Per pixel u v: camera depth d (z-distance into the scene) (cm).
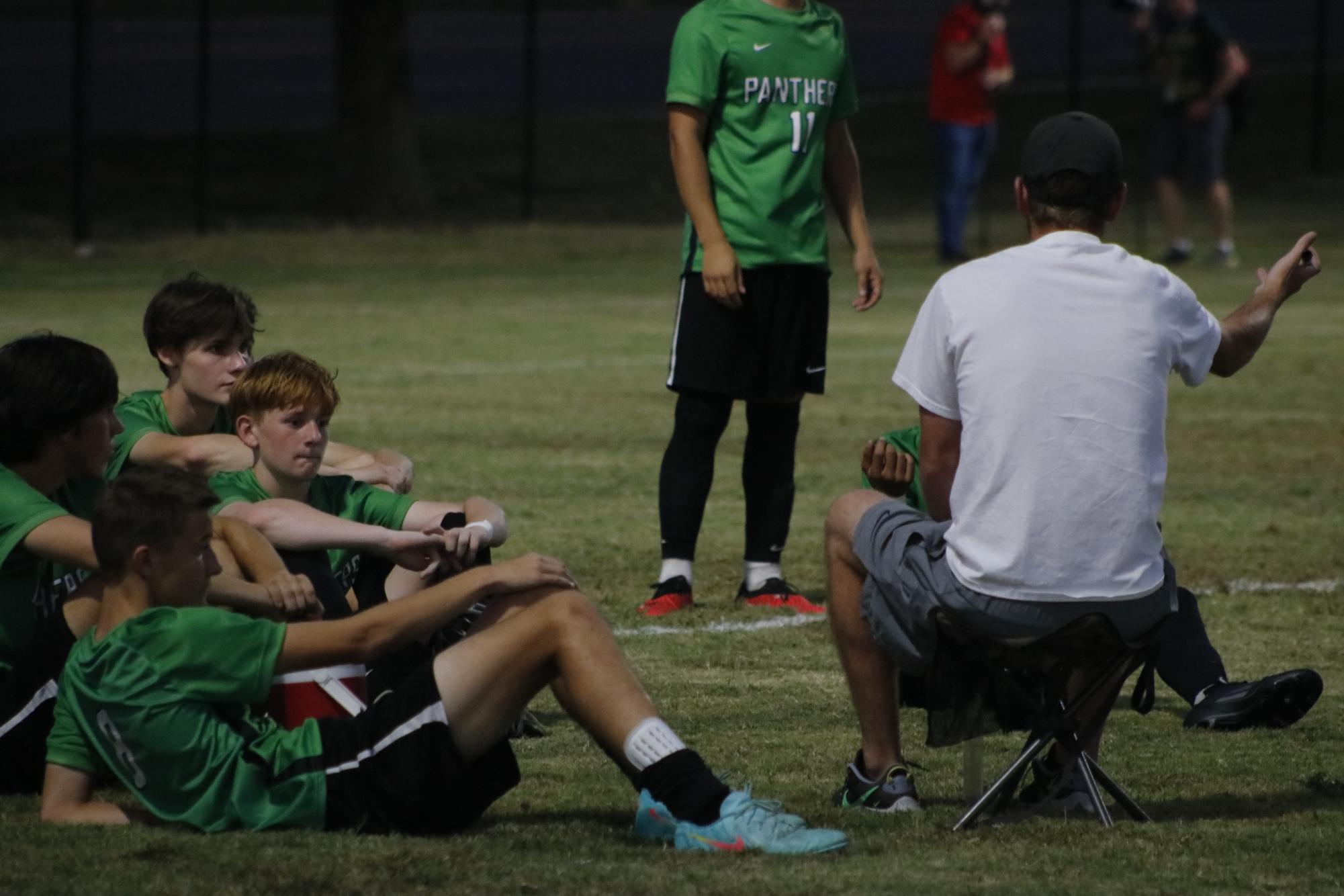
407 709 1338
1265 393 4459
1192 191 9550
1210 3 14562
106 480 1761
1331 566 2664
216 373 1789
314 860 1278
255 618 1417
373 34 8669
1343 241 7856
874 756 1519
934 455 1444
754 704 1905
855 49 13575
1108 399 1383
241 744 1360
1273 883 1295
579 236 8244
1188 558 2708
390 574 1686
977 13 7125
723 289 2289
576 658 1354
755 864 1316
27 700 1473
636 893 1240
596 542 2734
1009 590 1368
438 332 5316
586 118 11344
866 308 2450
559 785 1581
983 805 1426
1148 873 1315
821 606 2392
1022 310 1398
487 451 3491
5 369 1512
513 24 14188
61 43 12331
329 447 1941
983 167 7300
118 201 8881
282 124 10919
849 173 2473
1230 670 2067
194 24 13625
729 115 2344
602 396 4234
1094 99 11500
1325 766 1675
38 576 1536
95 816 1379
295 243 7731
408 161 8800
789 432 2414
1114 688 1423
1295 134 10800
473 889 1238
